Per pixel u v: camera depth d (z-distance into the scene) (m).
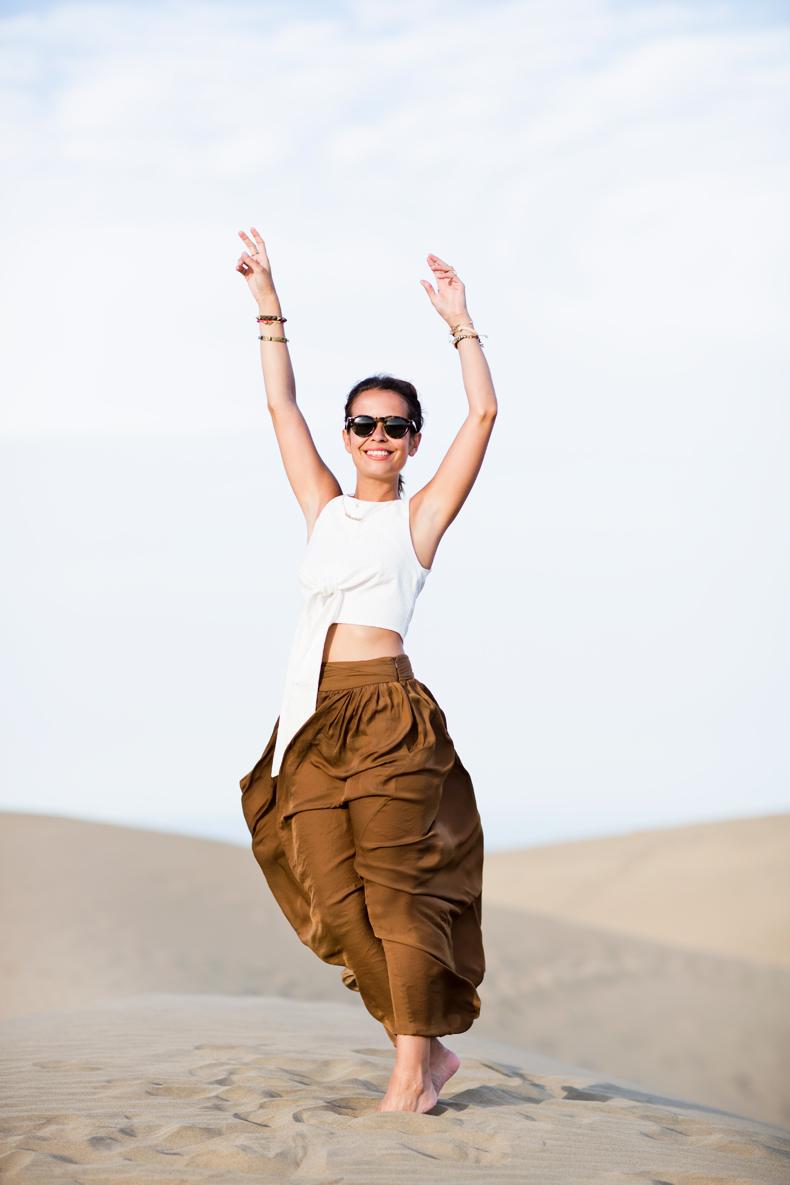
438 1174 3.21
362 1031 6.75
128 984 12.67
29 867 17.52
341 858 3.94
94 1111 3.86
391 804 3.85
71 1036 5.81
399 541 4.05
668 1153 3.67
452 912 4.00
